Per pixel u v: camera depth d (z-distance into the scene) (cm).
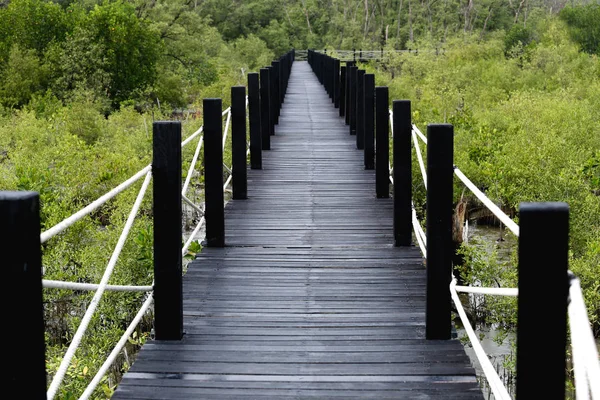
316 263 479
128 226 312
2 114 2191
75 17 2720
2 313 181
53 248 757
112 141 1689
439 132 336
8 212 180
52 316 734
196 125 1639
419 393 295
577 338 158
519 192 980
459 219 932
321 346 343
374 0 6794
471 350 724
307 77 2545
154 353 336
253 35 5694
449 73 2958
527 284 180
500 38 4669
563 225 178
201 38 3578
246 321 378
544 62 2998
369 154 798
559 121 1550
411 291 423
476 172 1105
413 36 6047
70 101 2386
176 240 347
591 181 926
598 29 3747
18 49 2514
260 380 309
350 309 394
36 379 188
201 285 436
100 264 717
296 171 796
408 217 514
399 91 2789
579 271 701
